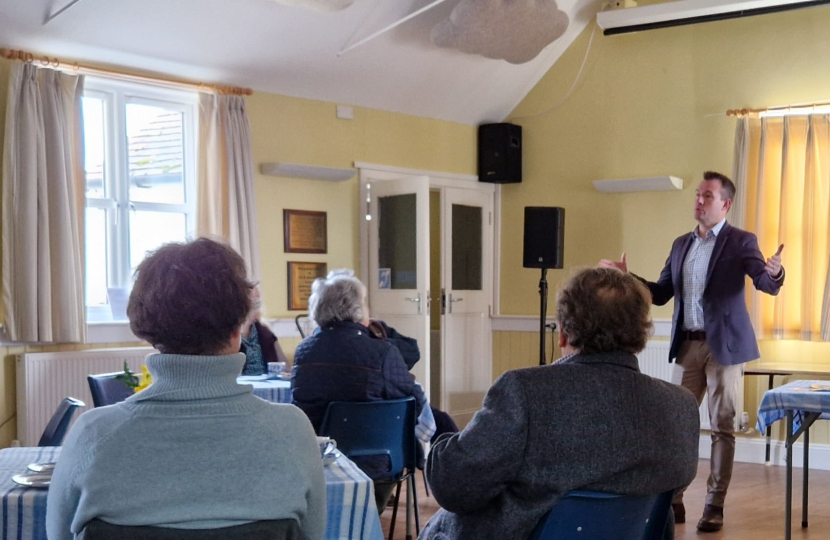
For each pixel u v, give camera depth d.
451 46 5.75
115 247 5.20
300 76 5.78
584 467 1.68
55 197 4.70
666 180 6.20
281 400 3.75
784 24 5.87
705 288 4.14
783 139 5.72
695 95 6.25
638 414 1.72
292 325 5.83
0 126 4.62
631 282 1.84
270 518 1.26
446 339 6.85
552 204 6.95
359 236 6.34
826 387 3.59
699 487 5.12
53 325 4.73
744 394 5.93
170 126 5.45
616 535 1.74
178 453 1.25
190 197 5.54
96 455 1.25
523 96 7.07
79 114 4.83
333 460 2.12
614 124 6.62
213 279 1.32
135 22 4.83
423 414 3.41
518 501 1.75
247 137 5.52
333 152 6.15
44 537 1.78
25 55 4.63
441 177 6.84
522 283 7.12
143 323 1.31
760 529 4.11
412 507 4.30
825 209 5.58
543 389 1.72
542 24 5.65
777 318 5.70
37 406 4.64
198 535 1.20
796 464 5.73
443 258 6.82
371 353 3.11
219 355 1.33
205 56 5.29
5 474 2.00
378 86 6.20
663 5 5.90
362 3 5.38
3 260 4.58
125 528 1.20
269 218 5.78
